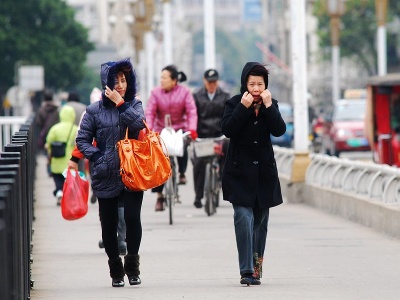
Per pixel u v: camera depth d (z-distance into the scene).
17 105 128.88
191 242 34.53
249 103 24.48
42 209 48.25
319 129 102.25
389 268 28.31
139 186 24.47
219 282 26.28
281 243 33.94
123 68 24.94
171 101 41.59
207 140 42.38
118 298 23.98
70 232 38.44
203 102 44.09
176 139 40.00
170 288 25.39
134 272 25.77
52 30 175.25
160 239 35.44
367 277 26.83
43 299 24.05
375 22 183.38
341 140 94.62
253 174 24.89
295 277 26.95
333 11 147.12
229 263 29.61
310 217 42.41
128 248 25.62
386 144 72.81
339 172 44.00
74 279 27.20
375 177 38.56
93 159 24.86
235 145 24.94
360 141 94.69
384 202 36.72
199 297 23.97
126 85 25.12
